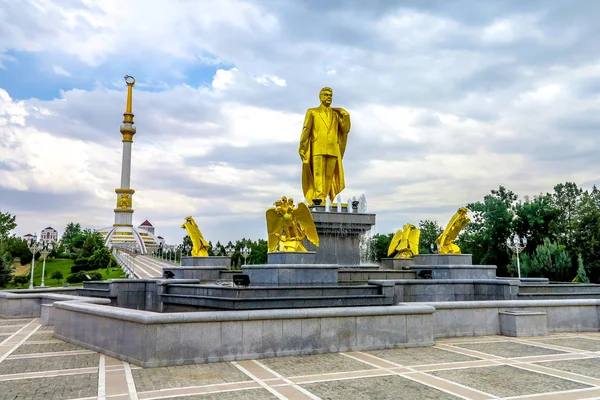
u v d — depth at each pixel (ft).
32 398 26.84
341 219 88.07
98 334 41.50
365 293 61.21
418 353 39.42
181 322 35.12
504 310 50.08
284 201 69.31
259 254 199.93
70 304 47.62
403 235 98.02
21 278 185.37
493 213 171.32
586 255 145.18
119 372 32.71
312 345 38.88
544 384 29.60
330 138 91.09
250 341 36.96
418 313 43.06
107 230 472.44
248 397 26.81
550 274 140.87
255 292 54.95
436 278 81.71
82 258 260.62
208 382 29.94
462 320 48.26
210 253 256.32
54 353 40.55
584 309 52.90
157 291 73.31
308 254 68.44
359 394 27.40
